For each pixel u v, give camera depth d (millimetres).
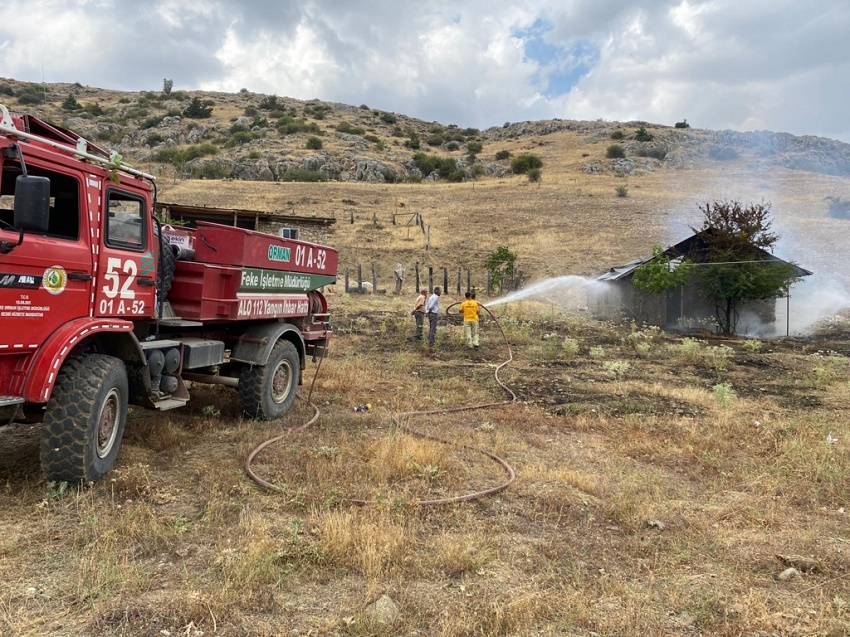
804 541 4766
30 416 5172
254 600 3539
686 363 14406
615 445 7496
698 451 7242
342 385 10094
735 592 3980
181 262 6695
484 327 19281
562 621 3527
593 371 12867
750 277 20203
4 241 4289
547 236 39625
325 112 128500
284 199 50281
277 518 4742
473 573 4027
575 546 4570
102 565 3770
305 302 8672
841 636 3477
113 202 5625
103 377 5105
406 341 15969
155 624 3277
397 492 5375
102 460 5238
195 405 8188
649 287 20797
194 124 99312
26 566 3836
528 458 6746
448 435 7484
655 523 5043
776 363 14695
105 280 5332
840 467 6566
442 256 35688
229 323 7867
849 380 12367
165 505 4922
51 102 113250
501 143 114938
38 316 4633
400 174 80000
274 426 7535
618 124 125375
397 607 3561
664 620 3609
